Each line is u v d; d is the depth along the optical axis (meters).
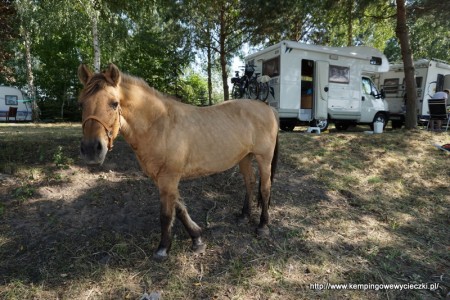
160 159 2.67
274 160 3.71
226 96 13.67
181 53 15.31
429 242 3.66
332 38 13.88
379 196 4.74
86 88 2.25
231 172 4.79
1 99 16.72
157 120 2.67
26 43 15.06
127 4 8.19
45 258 2.89
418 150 6.65
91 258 2.93
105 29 12.09
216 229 3.48
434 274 3.07
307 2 9.70
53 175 4.15
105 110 2.20
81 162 4.59
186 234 3.37
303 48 8.80
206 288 2.67
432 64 11.78
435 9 8.56
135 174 4.50
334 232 3.71
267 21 11.21
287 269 2.98
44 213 3.47
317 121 9.33
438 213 4.43
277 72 8.90
